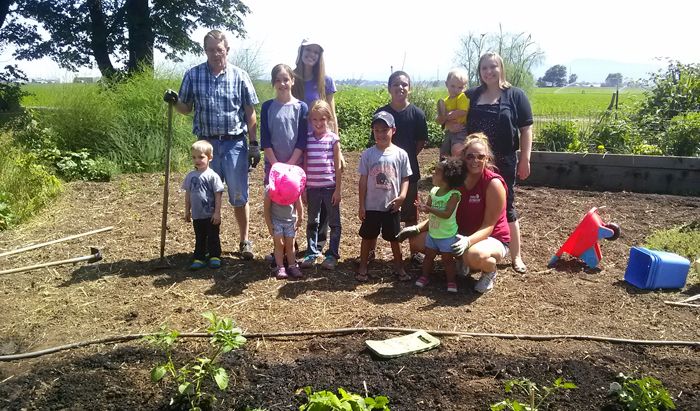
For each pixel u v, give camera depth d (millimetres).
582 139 10047
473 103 5105
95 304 4262
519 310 4141
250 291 4516
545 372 3182
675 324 3896
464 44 15633
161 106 10727
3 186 6992
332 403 2525
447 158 4418
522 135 4961
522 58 15523
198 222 5023
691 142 9039
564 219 6723
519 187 8641
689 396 2949
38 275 4879
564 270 5055
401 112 5062
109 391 3018
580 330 3773
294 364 3312
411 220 5320
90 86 11023
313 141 4953
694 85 10594
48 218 6805
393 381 3115
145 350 3422
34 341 3672
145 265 5156
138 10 19938
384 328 3740
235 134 5164
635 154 9047
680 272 4520
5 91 18828
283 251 4898
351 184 9062
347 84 16984
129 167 9734
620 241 5875
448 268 4520
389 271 5051
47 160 8906
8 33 20734
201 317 3998
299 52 5379
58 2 20141
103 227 6469
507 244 4785
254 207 7520
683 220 6551
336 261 5121
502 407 2684
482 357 3340
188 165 10133
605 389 3020
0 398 2957
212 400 2924
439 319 3943
